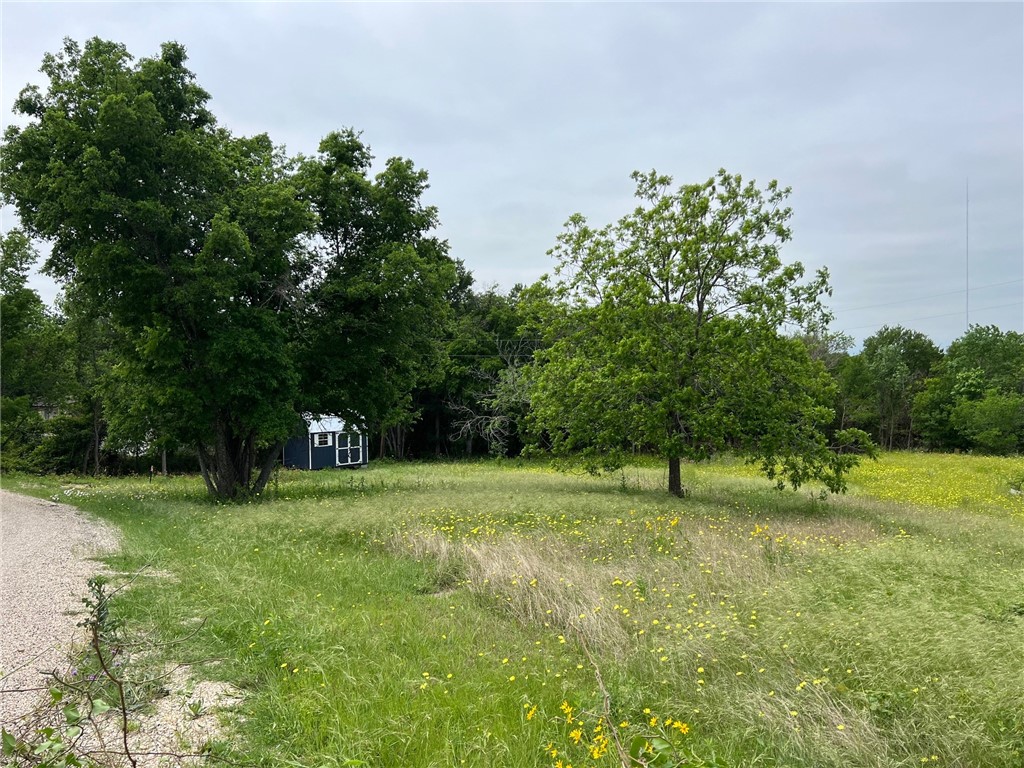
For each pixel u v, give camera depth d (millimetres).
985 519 13883
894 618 5723
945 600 6656
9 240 23422
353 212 19453
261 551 9430
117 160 14523
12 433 28234
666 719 4316
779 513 13578
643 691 4836
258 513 12672
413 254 17828
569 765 3656
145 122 14836
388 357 20484
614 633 5891
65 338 25609
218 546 9602
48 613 6285
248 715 4309
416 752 3916
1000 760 4031
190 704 4355
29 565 8320
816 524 11953
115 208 14445
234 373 16312
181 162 15516
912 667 4891
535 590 7008
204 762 3709
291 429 17703
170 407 16969
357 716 4270
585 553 9039
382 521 11547
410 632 6113
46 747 3189
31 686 4617
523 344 43188
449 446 46312
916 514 14117
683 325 16547
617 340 16859
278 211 16047
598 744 3758
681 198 17312
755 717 4402
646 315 16078
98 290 15727
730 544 9109
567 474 24297
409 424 40531
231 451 18641
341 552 9836
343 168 19062
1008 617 6316
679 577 7520
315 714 4312
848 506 14969
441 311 19859
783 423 15383
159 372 16641
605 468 18609
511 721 4332
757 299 15930
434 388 41406
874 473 25484
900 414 51844
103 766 3566
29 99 16141
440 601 7430
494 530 10750
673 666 5152
